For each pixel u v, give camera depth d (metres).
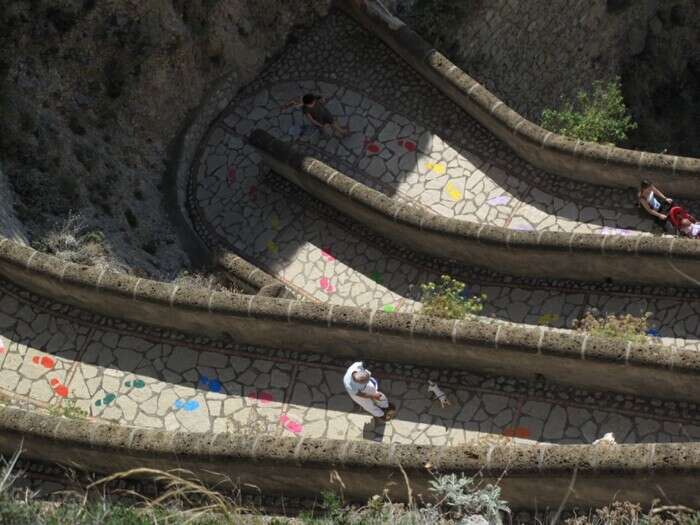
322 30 22.06
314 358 15.68
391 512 10.27
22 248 15.86
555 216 18.91
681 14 27.03
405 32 20.97
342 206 18.84
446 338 14.61
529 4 23.36
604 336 14.66
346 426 15.08
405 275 18.25
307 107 20.09
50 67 19.05
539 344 14.20
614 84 23.14
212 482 13.14
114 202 18.83
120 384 15.64
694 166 17.94
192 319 15.69
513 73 24.05
